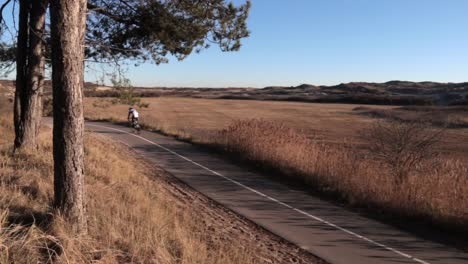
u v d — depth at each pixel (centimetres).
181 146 2534
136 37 1596
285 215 1140
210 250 754
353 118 6519
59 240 576
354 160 1487
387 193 1238
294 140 1948
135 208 865
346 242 932
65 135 636
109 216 750
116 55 1631
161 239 687
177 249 692
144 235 690
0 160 1141
